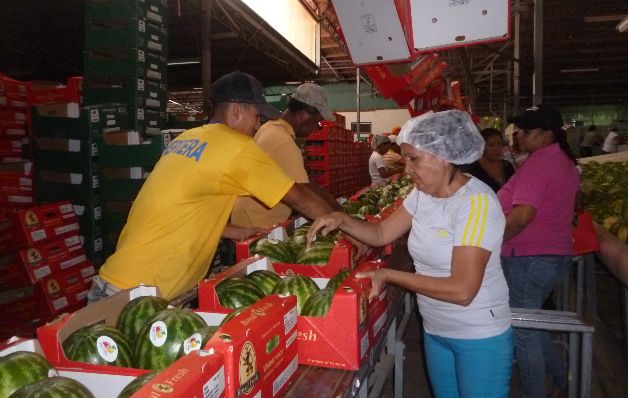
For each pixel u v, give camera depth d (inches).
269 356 63.4
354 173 470.3
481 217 79.0
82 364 61.2
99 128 208.2
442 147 80.1
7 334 189.5
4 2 373.1
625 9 561.3
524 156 315.9
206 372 49.1
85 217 209.8
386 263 148.0
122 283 98.3
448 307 88.7
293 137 150.9
